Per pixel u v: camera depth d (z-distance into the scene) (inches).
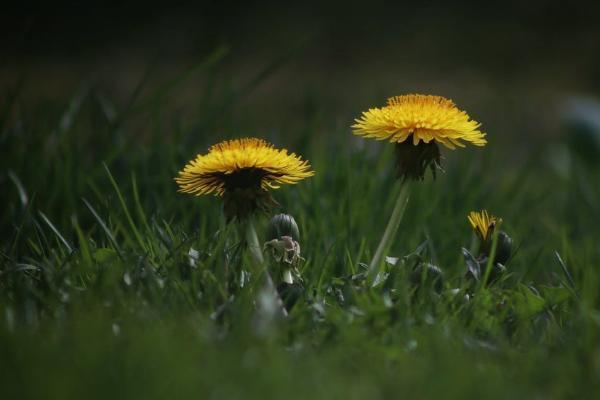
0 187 212.1
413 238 207.5
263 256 140.0
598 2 796.6
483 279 140.4
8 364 102.3
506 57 732.0
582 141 400.2
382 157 230.8
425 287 138.4
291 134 297.4
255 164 133.3
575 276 168.1
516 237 224.4
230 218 138.5
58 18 791.7
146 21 798.5
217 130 243.8
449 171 259.0
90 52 743.1
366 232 198.1
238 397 95.0
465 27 784.9
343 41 764.6
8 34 773.9
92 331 112.1
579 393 104.3
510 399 99.7
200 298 132.6
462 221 229.1
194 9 813.2
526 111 576.4
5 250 168.9
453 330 123.9
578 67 697.6
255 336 114.8
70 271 138.6
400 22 799.7
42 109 246.7
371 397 98.0
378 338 120.5
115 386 95.3
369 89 620.1
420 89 654.5
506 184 283.3
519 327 129.6
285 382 97.7
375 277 144.7
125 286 137.9
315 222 192.7
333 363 108.5
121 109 262.1
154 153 225.8
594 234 260.1
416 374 104.4
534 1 806.5
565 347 120.0
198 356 107.7
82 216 205.6
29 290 131.0
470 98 624.4
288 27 790.5
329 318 125.0
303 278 149.9
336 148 245.8
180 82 244.2
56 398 92.8
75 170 213.6
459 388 99.0
